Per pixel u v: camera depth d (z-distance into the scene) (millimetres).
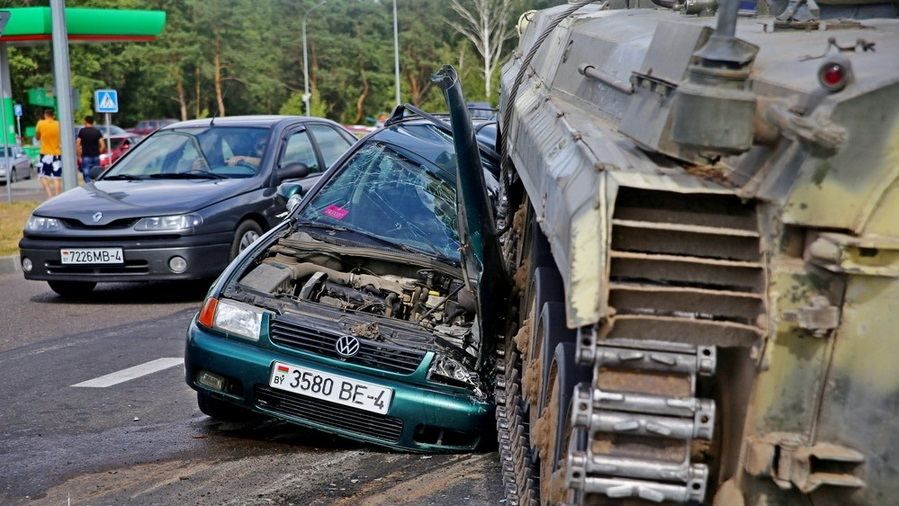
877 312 3236
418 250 7199
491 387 6297
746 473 3436
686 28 3576
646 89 3787
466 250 6324
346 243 7285
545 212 4078
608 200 3289
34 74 69125
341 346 6406
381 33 100062
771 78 3488
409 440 6281
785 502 3443
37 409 7668
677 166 3516
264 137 13008
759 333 3293
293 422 6484
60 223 11867
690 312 3354
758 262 3352
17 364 9156
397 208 7477
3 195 29969
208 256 11727
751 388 3379
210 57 89000
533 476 5016
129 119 85625
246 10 92500
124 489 5887
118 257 11633
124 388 8219
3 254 15648
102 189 12492
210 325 6715
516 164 5824
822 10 5035
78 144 26531
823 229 3232
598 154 3623
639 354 3389
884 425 3273
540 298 5039
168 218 11625
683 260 3338
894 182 3170
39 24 34062
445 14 84312
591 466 3432
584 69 5090
